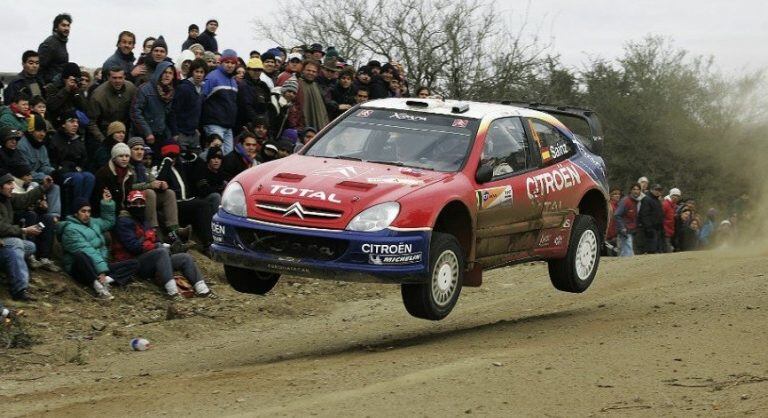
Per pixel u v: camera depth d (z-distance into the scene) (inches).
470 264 392.2
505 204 406.6
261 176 382.6
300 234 357.4
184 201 580.4
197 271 544.4
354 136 412.8
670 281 553.6
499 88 1214.9
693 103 1743.4
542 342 372.8
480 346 373.7
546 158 442.3
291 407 281.9
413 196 365.1
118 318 484.7
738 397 276.1
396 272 357.1
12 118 496.7
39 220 504.4
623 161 1716.3
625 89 1776.6
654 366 316.5
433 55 1203.2
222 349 427.5
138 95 573.6
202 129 616.1
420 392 291.3
